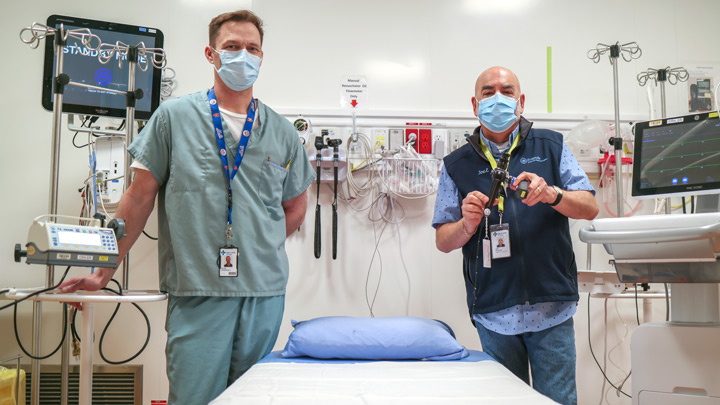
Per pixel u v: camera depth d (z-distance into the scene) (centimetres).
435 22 333
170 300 217
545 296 217
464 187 237
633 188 232
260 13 327
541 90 335
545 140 233
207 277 210
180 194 213
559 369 216
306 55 327
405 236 320
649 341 201
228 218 214
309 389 163
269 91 324
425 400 149
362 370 193
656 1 345
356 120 321
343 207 318
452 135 323
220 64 219
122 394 305
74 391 298
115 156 295
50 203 226
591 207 221
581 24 340
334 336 222
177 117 218
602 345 321
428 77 330
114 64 283
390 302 317
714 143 218
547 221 222
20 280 305
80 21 281
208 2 325
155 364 306
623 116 335
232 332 213
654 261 192
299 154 243
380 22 332
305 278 315
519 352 228
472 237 234
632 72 340
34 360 261
